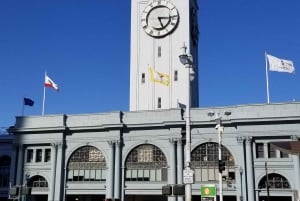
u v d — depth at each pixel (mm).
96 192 63000
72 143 65938
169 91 69500
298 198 50156
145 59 72125
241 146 57875
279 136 56875
